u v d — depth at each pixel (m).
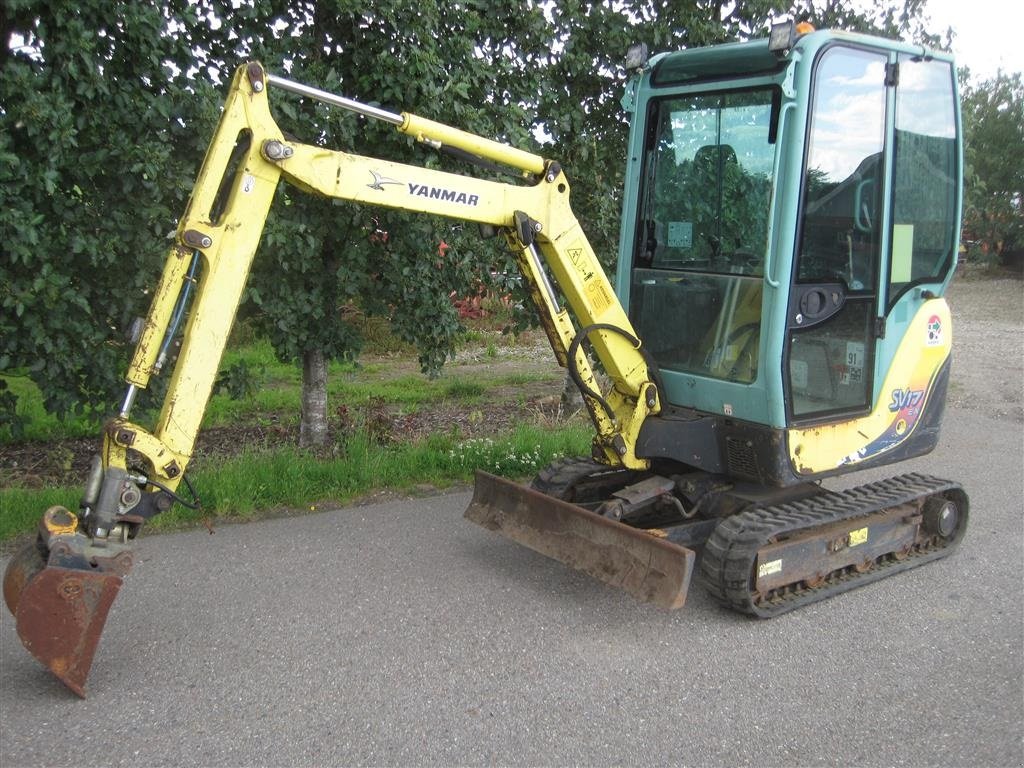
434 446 7.06
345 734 3.42
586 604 4.59
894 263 4.83
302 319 6.76
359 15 6.12
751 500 4.87
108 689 3.69
